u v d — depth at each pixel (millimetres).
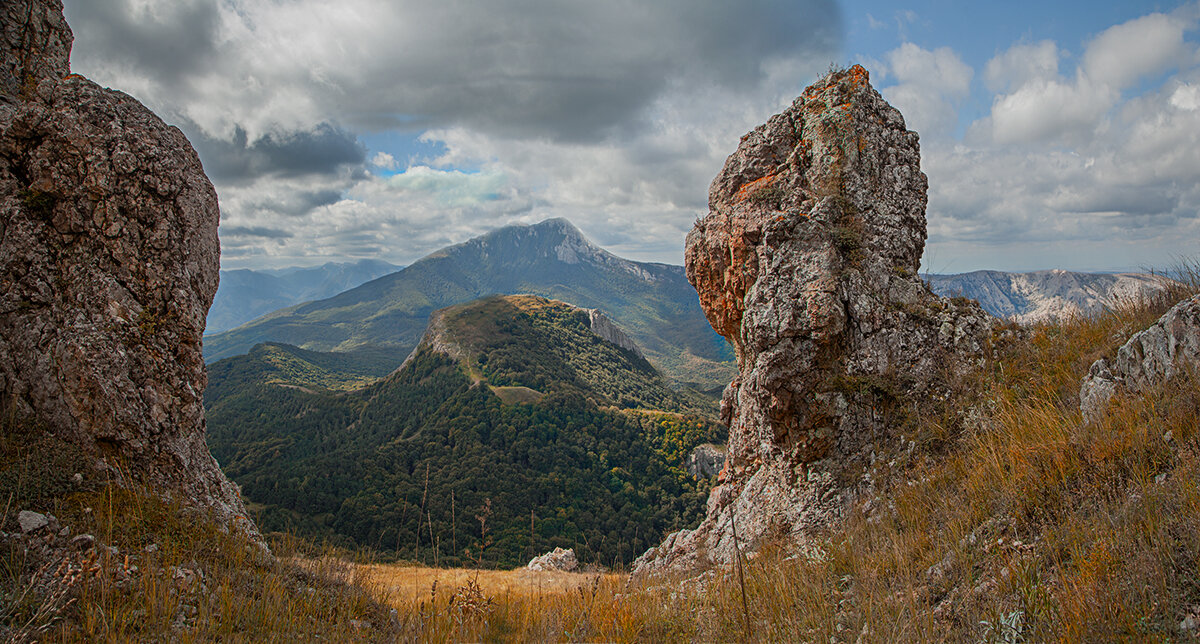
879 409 12102
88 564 5629
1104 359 8180
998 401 9984
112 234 8695
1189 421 5840
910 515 8188
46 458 7496
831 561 7844
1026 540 5840
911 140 14438
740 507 14695
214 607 6332
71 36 10406
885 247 13289
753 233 14055
